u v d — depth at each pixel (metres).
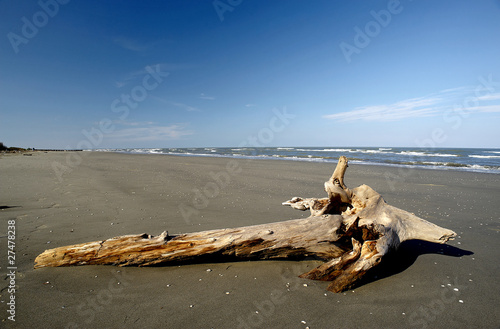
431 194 9.25
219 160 25.59
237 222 5.79
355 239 3.66
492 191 9.62
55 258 3.50
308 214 6.55
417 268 3.70
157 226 5.43
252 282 3.28
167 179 12.42
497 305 2.82
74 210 6.49
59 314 2.59
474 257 4.06
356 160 24.75
